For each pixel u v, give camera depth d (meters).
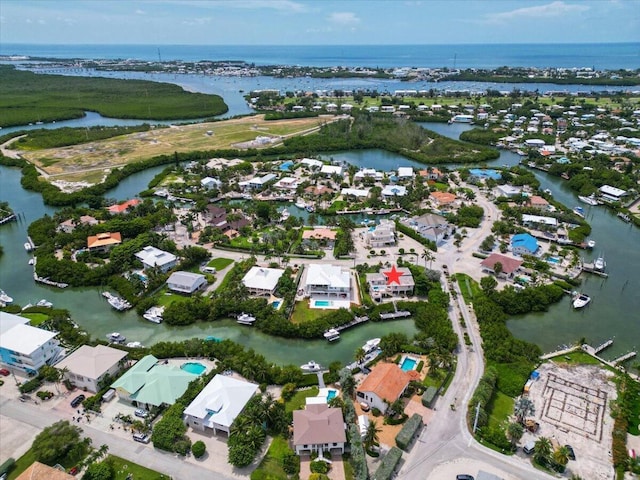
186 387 95.31
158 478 77.12
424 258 159.00
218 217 190.12
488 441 84.56
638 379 103.00
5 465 78.31
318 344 118.81
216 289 141.62
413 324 126.44
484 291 134.88
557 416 91.56
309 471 79.31
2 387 100.25
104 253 165.00
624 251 171.50
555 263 157.88
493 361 106.06
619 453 81.06
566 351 112.25
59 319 121.25
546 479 77.38
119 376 102.50
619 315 131.38
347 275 141.88
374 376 96.75
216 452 83.06
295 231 181.50
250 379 101.38
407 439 82.62
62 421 85.00
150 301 132.38
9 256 168.00
